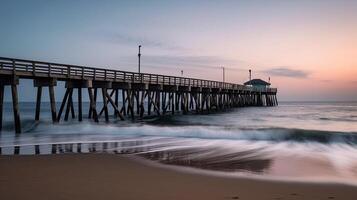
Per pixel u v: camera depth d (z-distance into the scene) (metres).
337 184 8.49
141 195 7.13
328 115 44.94
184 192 7.46
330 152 13.43
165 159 11.52
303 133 17.59
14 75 17.62
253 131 18.31
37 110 21.03
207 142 16.02
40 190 7.30
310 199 7.19
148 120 29.97
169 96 41.19
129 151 13.29
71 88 23.33
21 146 14.46
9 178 8.36
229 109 54.47
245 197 7.20
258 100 72.12
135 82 27.23
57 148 13.96
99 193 7.20
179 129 19.69
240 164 10.84
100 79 23.50
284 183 8.48
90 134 19.06
